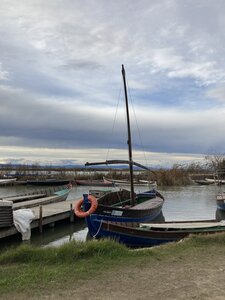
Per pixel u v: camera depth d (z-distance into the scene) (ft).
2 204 51.98
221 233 36.27
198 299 19.92
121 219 55.42
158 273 24.95
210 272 25.09
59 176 214.28
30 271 25.34
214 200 115.14
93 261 27.84
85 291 21.45
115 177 199.00
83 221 73.67
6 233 52.03
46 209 74.13
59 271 25.29
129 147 74.90
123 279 23.67
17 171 232.73
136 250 31.09
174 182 171.94
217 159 203.51
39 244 53.06
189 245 32.91
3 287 22.08
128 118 75.56
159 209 75.05
